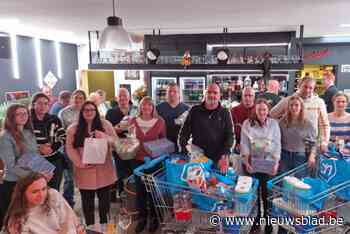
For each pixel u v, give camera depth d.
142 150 2.69
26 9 3.85
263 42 5.86
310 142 2.49
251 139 2.38
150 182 1.85
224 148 2.39
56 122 2.85
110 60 5.57
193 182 1.65
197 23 5.00
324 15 4.28
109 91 8.79
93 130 2.48
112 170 2.63
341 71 7.74
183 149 2.46
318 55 7.76
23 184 1.65
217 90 2.45
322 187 1.61
